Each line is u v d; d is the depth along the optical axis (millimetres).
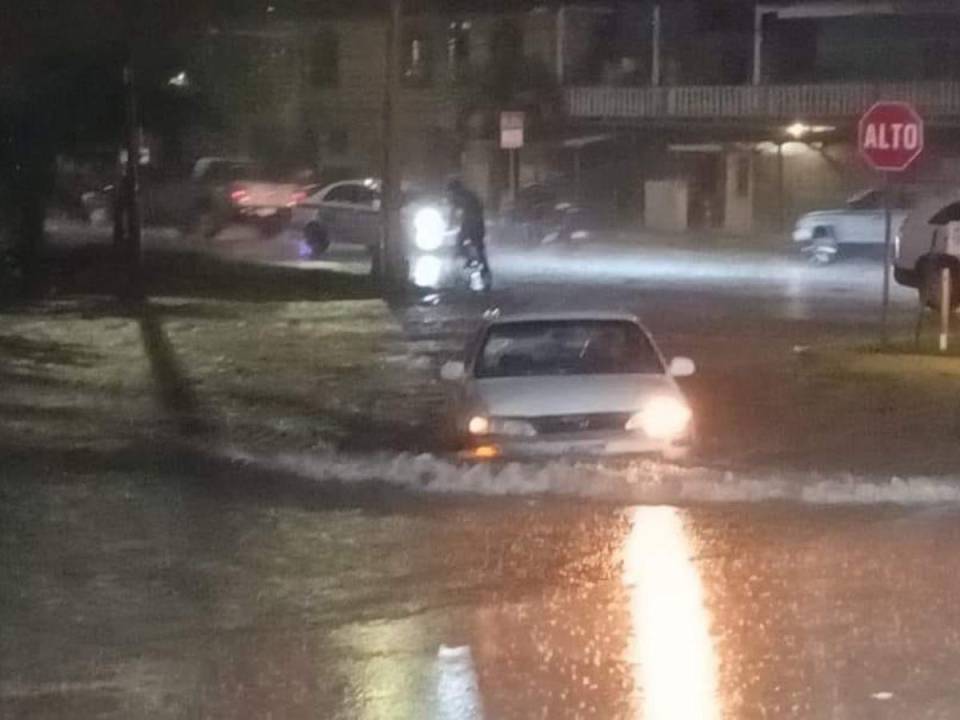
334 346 26875
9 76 41375
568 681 8945
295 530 13188
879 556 11984
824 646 9562
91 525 13438
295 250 49219
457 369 16516
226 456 16844
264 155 65938
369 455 16750
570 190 63375
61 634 10117
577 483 14617
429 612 10562
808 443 17172
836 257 45719
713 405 20016
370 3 68188
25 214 43000
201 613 10602
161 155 55438
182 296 35594
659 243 54938
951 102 56562
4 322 30672
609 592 11023
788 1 60469
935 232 29906
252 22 49812
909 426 18328
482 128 65188
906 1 58406
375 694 8789
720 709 8383
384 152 36938
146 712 8531
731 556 12023
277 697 8758
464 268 36688
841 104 58625
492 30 66188
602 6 65312
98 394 21750
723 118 60531
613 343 16719
